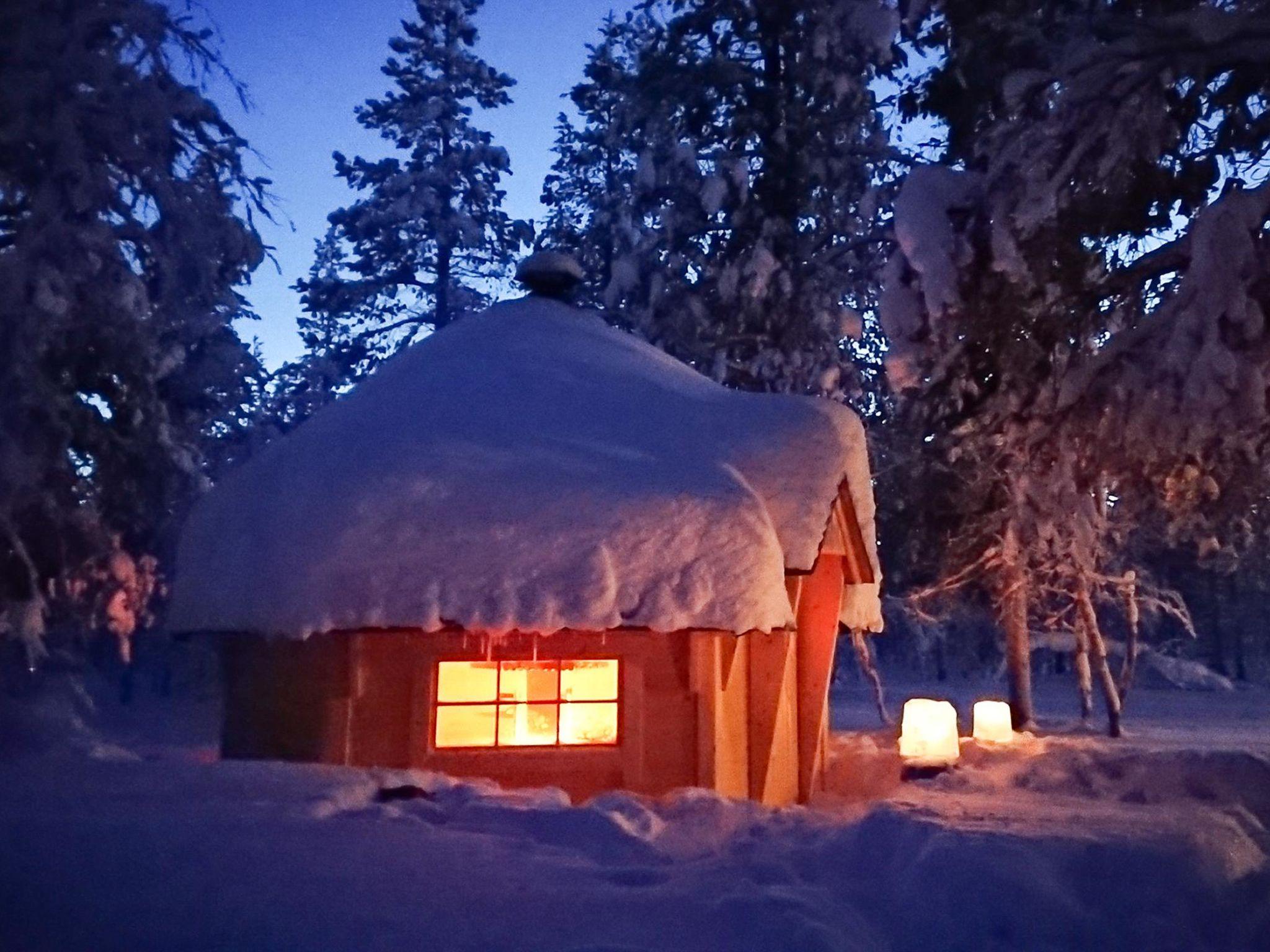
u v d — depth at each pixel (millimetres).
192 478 17859
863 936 5129
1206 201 10828
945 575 21141
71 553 15570
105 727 26438
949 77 12648
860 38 20828
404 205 32125
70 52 15242
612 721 10219
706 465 10672
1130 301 11266
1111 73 9797
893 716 29703
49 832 5797
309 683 10086
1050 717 29719
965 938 5340
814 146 21375
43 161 15312
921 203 10727
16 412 14391
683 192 22734
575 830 6418
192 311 18359
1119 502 12531
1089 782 11172
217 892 5047
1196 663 45469
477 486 10211
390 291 32969
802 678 12492
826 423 11477
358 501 10141
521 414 11328
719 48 22234
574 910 4996
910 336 11359
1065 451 11211
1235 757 11461
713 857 6156
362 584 9648
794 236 21469
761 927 4820
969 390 11695
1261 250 9555
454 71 33406
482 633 9750
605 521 9922
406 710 9984
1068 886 5828
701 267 22969
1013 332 11258
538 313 13328
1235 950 5496
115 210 16125
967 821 6949
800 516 10719
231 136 16844
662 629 9461
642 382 12273
